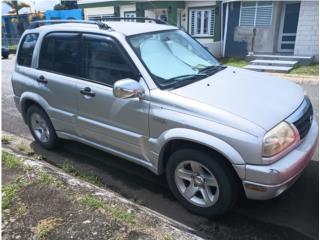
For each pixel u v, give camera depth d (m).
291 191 3.63
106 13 21.89
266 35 14.59
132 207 3.10
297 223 3.15
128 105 3.49
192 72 3.76
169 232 2.72
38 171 3.79
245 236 3.01
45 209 3.10
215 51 15.94
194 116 3.02
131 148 3.69
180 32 4.47
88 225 2.85
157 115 3.24
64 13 24.31
